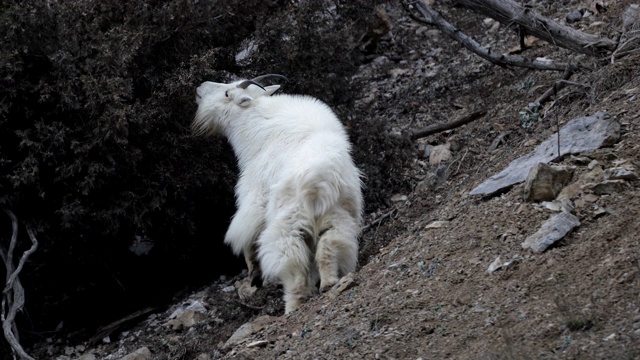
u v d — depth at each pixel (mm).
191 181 16422
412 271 11344
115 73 15258
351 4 19969
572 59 17109
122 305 17938
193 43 17031
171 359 14719
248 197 13758
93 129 15359
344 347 9969
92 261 17359
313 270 13234
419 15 24203
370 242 15586
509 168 12984
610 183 10992
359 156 17766
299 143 13523
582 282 9383
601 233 10109
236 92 14688
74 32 15430
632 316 8438
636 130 12211
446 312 9961
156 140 16328
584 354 8094
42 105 15586
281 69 17891
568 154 12234
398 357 9391
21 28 14984
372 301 10992
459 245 11367
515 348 8523
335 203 12688
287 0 19219
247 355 11023
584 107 14797
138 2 16297
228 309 15688
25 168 15016
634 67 14766
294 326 11617
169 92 15680
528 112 16562
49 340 17188
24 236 16891
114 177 16047
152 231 17484
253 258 13828
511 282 9969
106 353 16125
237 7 17719
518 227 11070
